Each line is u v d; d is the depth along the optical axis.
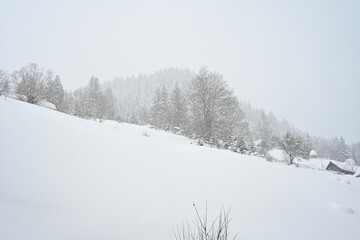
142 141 5.18
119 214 2.15
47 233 1.65
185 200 2.79
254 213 2.81
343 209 3.42
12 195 1.95
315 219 2.96
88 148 3.50
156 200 2.62
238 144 18.95
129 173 3.12
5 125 3.25
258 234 2.35
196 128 21.52
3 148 2.62
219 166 4.35
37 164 2.56
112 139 4.43
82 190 2.37
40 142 3.12
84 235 1.74
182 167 3.90
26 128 3.41
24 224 1.68
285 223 2.71
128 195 2.56
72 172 2.66
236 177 3.93
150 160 3.84
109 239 1.77
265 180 4.08
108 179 2.78
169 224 2.21
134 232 1.95
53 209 1.96
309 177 5.31
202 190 3.17
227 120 22.80
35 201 1.98
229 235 2.21
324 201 3.68
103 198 2.35
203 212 2.61
